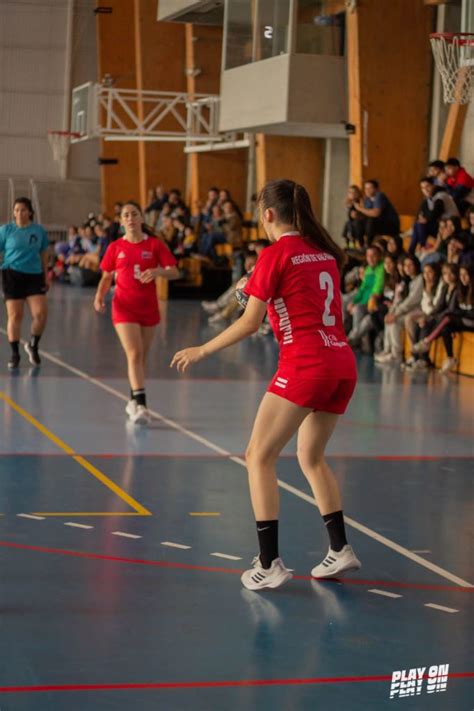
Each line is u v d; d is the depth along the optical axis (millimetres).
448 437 10320
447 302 14891
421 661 4809
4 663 4625
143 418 10547
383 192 20766
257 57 21781
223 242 25984
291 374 5562
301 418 5625
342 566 5883
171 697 4328
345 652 4879
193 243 26734
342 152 24125
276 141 24312
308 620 5285
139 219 10516
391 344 15953
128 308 10578
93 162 39156
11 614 5242
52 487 7887
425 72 20656
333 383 5566
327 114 20906
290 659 4773
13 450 9156
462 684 4559
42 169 38656
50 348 16078
